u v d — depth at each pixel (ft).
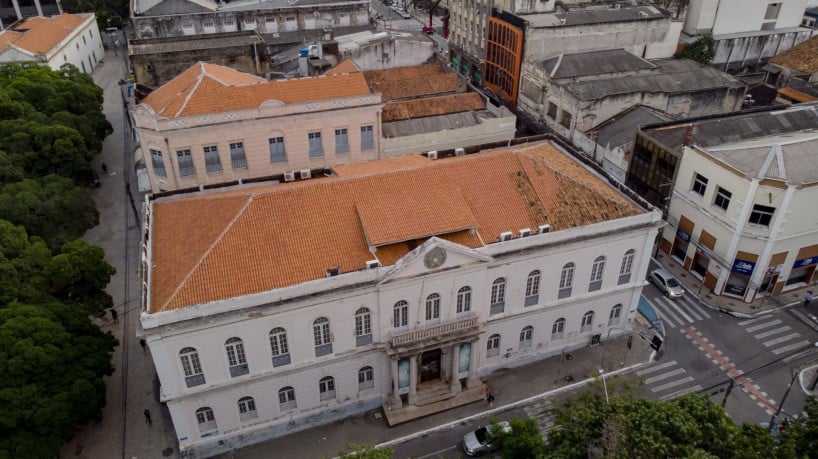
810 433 102.89
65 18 357.00
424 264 127.75
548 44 273.54
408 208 135.54
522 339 155.94
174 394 123.85
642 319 177.78
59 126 202.28
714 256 184.85
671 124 211.41
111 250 206.39
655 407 101.19
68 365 126.93
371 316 131.95
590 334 164.55
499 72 299.79
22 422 117.70
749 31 312.71
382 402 146.82
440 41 408.87
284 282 123.13
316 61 239.30
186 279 120.98
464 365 148.56
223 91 174.09
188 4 299.79
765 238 171.94
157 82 231.30
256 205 131.54
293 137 180.04
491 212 142.10
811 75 263.70
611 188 159.63
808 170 169.68
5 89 222.07
